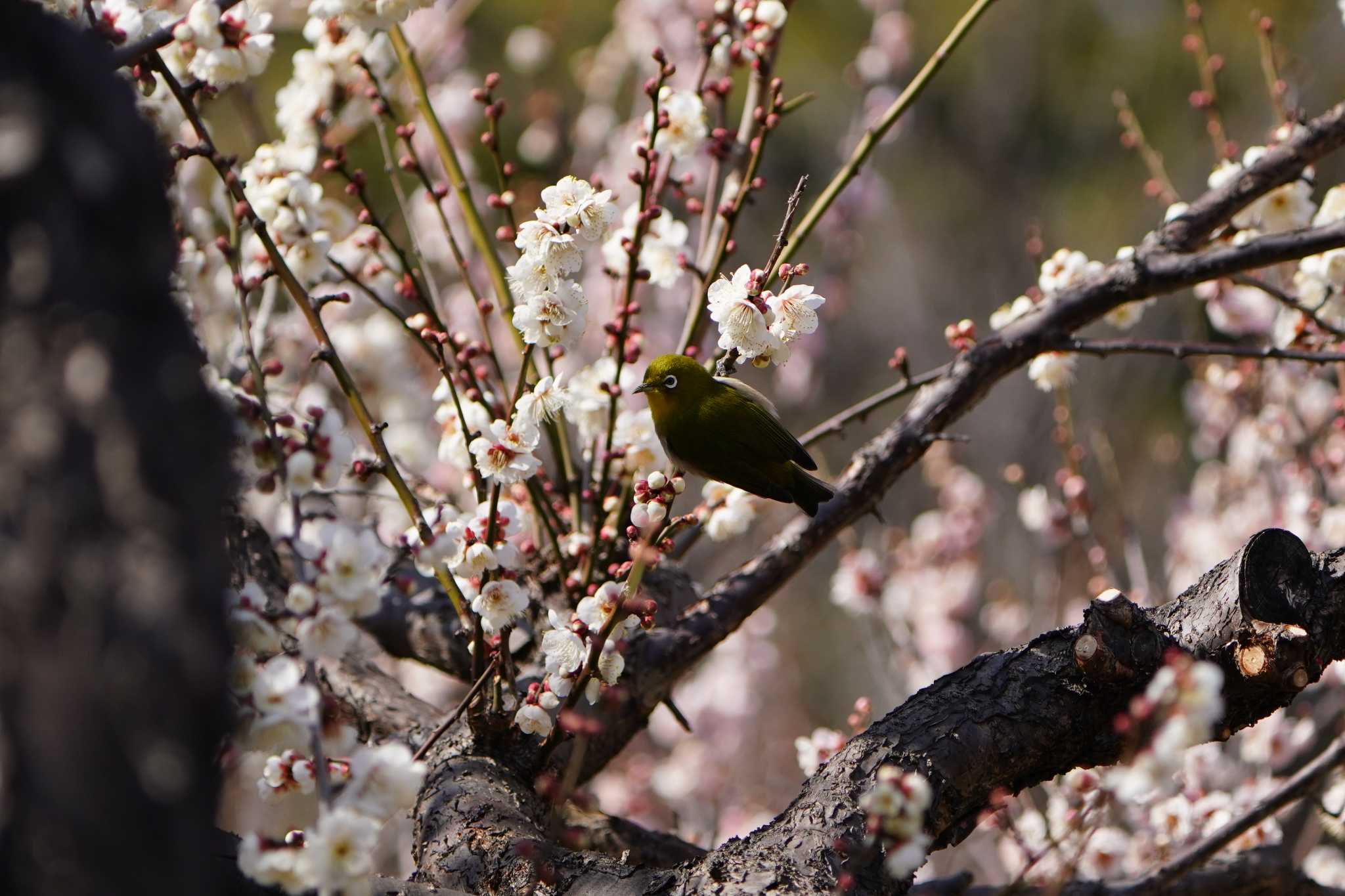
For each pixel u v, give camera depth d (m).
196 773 2.56
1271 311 8.95
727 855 4.55
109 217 2.66
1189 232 6.90
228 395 4.30
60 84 2.71
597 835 6.59
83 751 2.45
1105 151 21.91
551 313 4.89
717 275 6.68
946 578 11.82
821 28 21.55
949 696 4.98
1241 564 4.89
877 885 4.41
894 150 22.17
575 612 6.09
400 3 5.89
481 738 5.78
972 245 22.23
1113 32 21.97
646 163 6.05
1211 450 11.91
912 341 21.78
